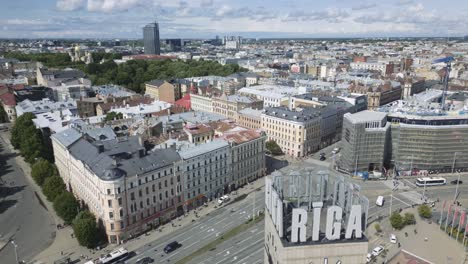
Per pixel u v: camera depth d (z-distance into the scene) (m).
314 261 78.50
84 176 160.00
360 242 78.25
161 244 143.38
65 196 159.12
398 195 190.25
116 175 139.62
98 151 160.25
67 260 133.75
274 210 84.75
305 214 76.00
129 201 144.88
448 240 147.00
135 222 148.62
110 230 142.75
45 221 162.12
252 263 130.88
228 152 186.00
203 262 131.62
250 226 156.12
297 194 93.94
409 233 152.25
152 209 154.38
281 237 79.12
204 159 173.50
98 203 147.50
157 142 190.62
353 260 79.56
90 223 139.00
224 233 150.75
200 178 173.75
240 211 170.00
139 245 142.88
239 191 192.75
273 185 92.06
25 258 135.50
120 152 158.25
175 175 161.25
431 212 166.88
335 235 78.00
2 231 154.38
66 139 190.62
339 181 92.19
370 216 167.12
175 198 163.50
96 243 143.75
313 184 95.44
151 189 152.25
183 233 151.25
